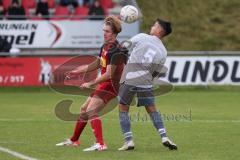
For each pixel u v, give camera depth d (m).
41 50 89.94
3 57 85.31
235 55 86.38
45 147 40.53
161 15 109.69
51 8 95.38
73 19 91.88
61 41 90.50
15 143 42.38
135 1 99.94
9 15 90.06
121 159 36.06
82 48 90.94
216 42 106.06
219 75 86.25
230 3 114.81
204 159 36.38
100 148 38.97
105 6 97.81
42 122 54.31
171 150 39.41
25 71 84.12
